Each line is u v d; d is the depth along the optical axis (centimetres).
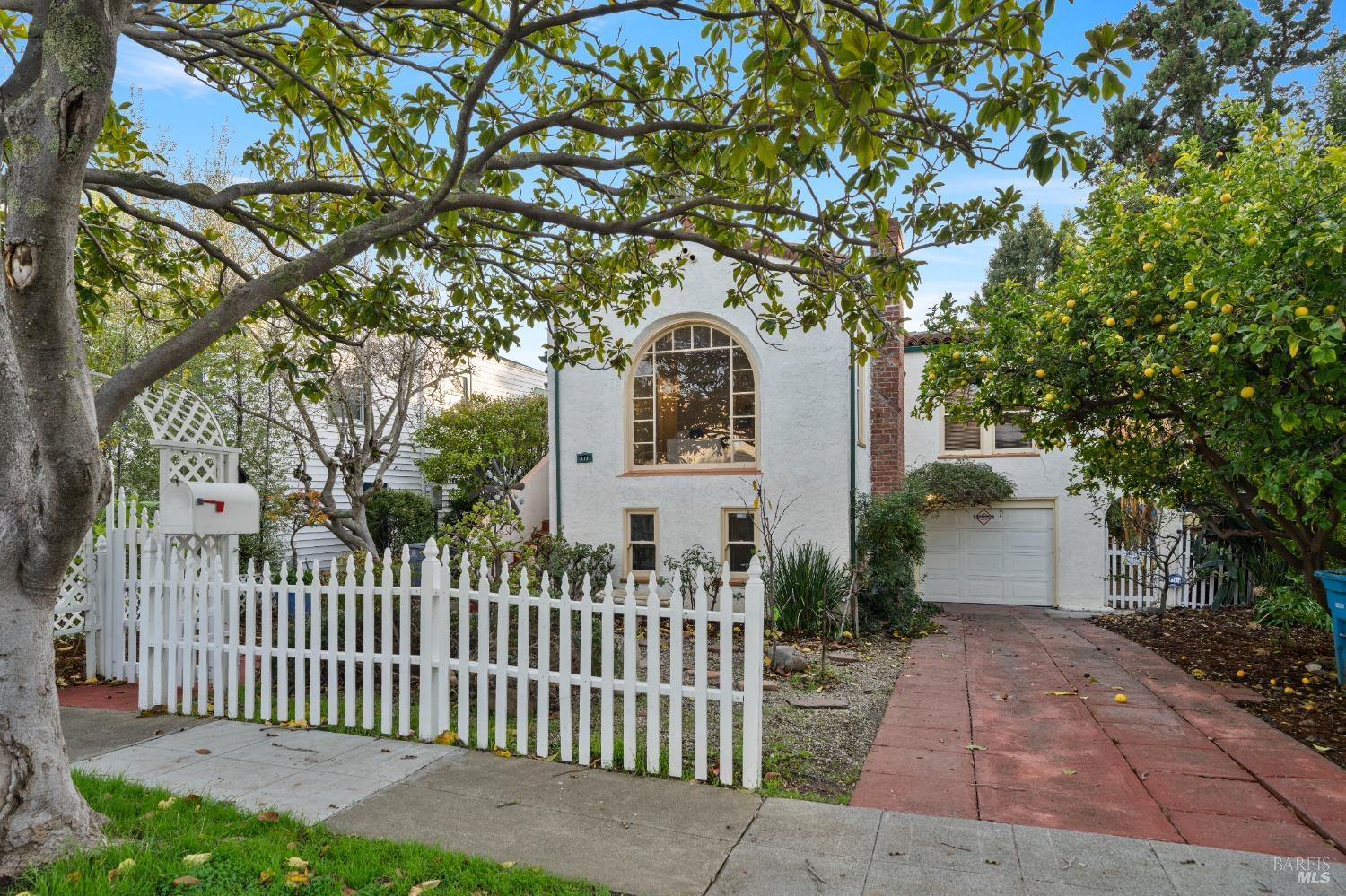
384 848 385
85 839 379
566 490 1196
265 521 1284
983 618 1282
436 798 459
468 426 1761
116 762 514
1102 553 1409
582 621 524
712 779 498
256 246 1430
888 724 637
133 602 738
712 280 1149
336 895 337
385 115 643
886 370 1348
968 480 1430
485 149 541
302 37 558
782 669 825
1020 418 919
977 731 616
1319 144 831
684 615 500
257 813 429
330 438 1644
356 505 1305
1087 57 394
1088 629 1153
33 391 340
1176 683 779
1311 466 581
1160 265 726
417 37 638
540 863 378
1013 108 414
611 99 559
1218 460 793
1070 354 787
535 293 761
